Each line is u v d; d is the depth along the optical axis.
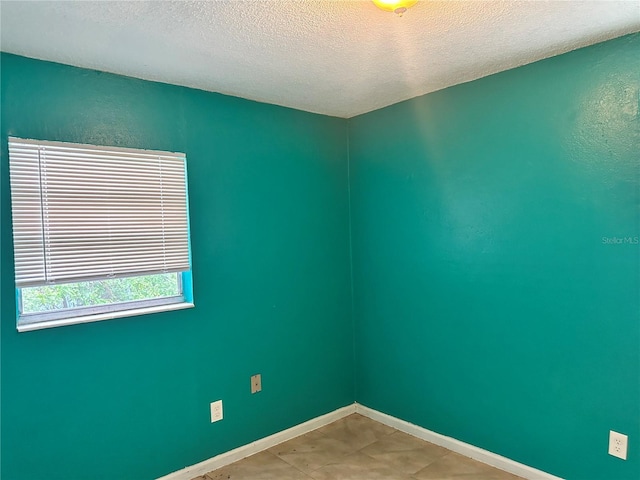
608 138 2.08
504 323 2.49
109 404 2.26
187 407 2.53
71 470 2.14
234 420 2.73
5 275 1.97
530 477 2.40
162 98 2.44
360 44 2.00
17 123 2.00
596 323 2.14
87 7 1.60
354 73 2.38
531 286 2.37
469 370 2.66
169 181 2.46
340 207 3.32
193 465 2.54
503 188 2.46
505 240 2.47
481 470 2.51
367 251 3.25
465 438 2.70
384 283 3.14
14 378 2.00
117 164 2.28
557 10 1.74
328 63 2.22
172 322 2.48
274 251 2.93
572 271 2.21
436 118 2.76
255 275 2.84
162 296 2.54
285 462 2.67
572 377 2.23
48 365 2.09
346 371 3.35
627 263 2.04
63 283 2.11
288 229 3.01
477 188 2.58
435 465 2.58
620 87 2.03
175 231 2.48
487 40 2.01
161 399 2.43
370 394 3.30
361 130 3.25
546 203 2.29
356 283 3.35
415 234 2.92
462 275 2.68
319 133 3.19
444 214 2.75
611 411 2.11
